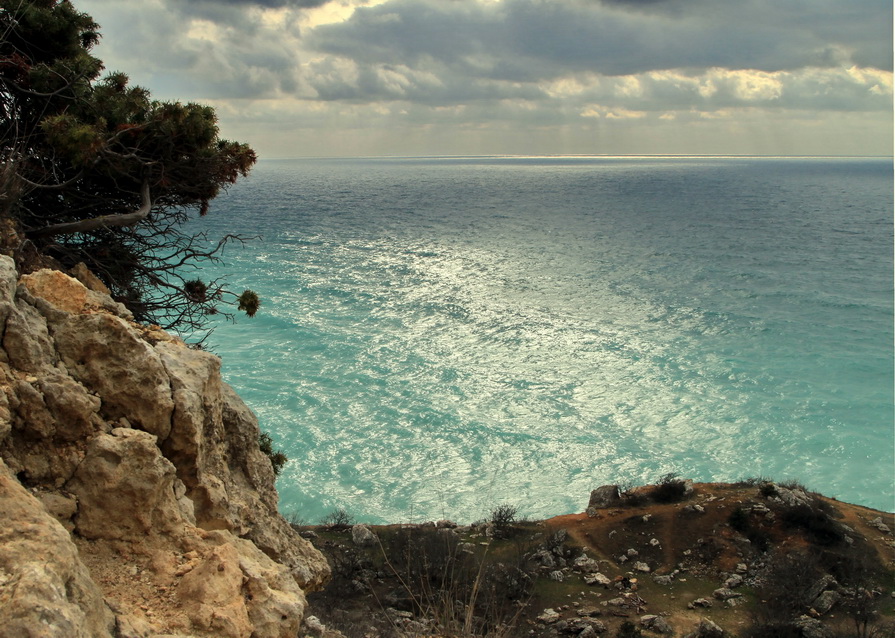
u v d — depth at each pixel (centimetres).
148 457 756
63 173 1712
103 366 831
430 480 7144
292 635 730
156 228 1938
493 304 15025
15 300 812
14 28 1862
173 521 771
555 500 6881
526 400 9331
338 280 16750
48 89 1767
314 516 6372
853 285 17975
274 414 8381
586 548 4678
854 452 8069
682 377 10494
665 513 4972
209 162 1880
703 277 18862
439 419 8500
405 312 13888
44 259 1421
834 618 3706
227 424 1112
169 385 880
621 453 7919
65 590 531
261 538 1033
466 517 6512
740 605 3891
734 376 10562
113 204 1853
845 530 4631
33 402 733
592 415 8931
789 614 3697
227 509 927
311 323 12331
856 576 4066
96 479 738
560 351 11662
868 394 9900
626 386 10044
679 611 3850
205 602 676
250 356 10369
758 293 16775
